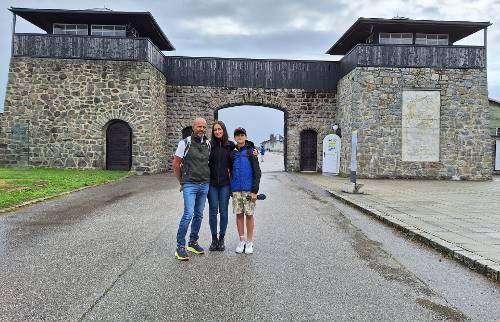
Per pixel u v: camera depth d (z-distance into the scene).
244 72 24.06
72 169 19.67
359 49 20.17
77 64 19.64
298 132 24.36
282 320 3.77
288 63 24.27
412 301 4.25
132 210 9.55
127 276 4.89
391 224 8.13
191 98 23.83
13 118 19.62
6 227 7.53
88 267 5.22
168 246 6.32
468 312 3.98
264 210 9.95
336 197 12.49
